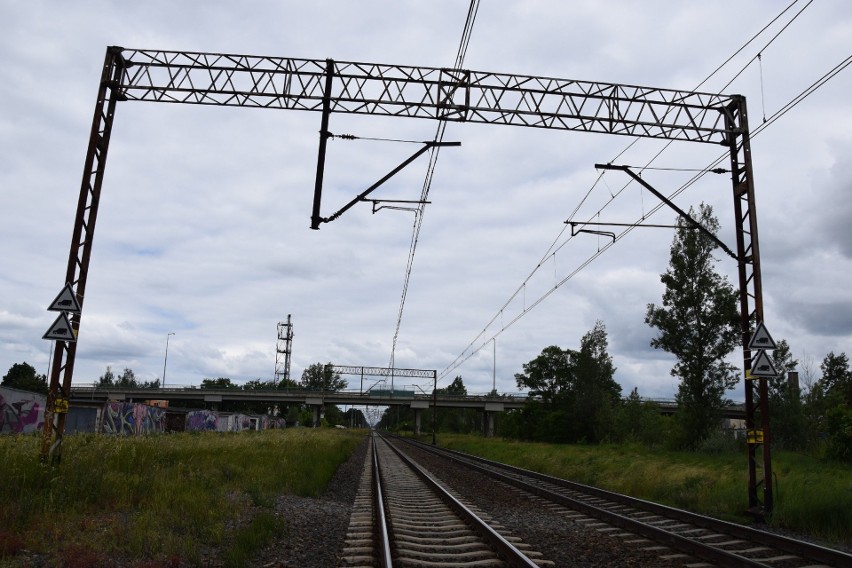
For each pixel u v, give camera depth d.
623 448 43.88
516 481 21.80
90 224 15.08
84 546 8.59
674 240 44.53
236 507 12.69
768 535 11.15
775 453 34.25
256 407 148.00
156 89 15.98
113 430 47.78
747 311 16.30
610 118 16.81
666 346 44.09
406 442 76.56
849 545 11.65
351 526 12.16
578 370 72.38
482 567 8.96
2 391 35.75
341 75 16.27
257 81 16.19
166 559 8.42
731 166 17.05
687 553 10.27
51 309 13.94
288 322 145.75
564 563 9.41
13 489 11.18
